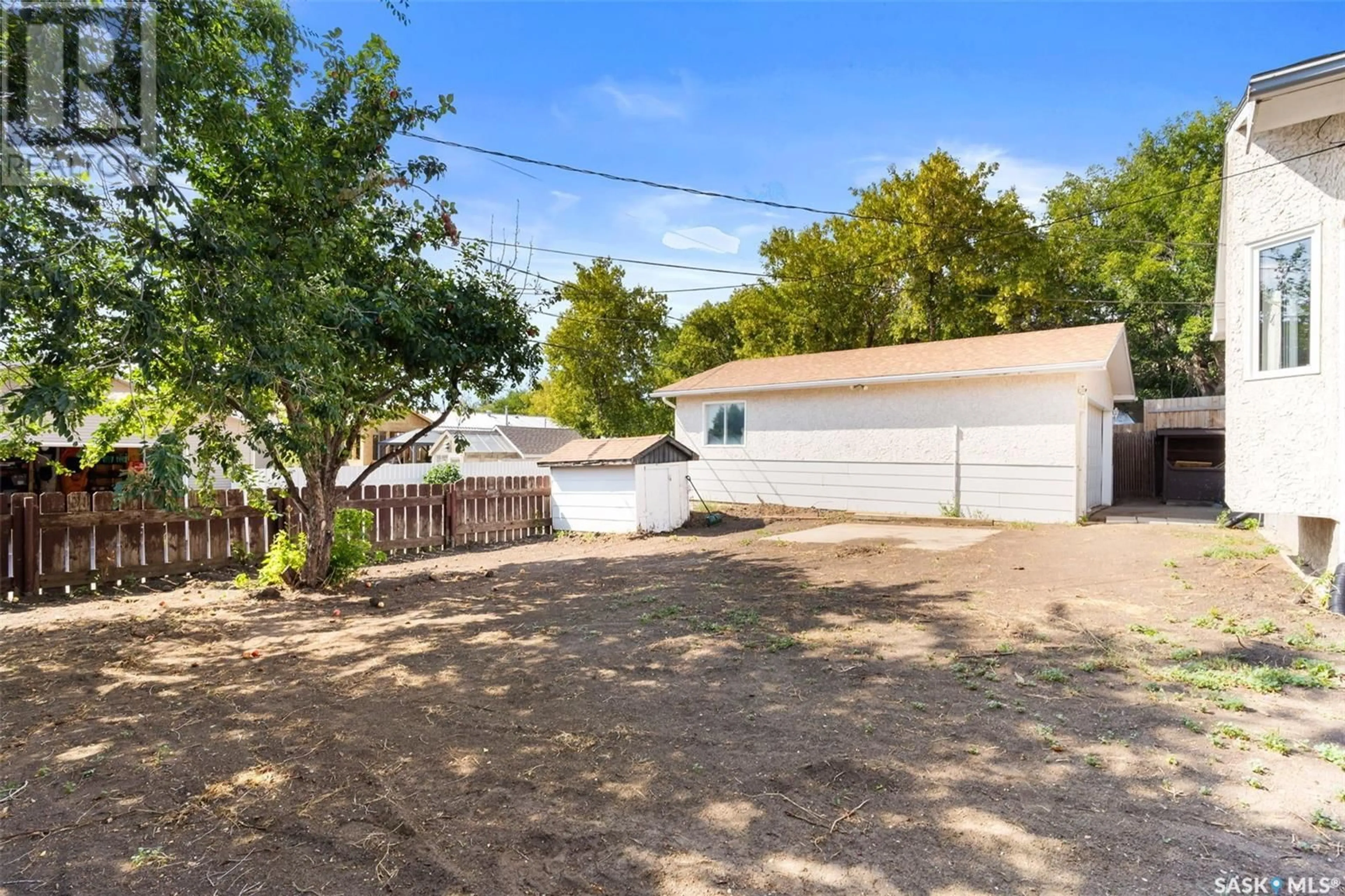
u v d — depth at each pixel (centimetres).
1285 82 589
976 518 1272
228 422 808
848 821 260
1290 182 655
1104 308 2636
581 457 1294
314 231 514
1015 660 446
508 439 2945
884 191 2495
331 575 768
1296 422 642
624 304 3086
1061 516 1190
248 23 454
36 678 451
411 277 697
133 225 379
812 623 554
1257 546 786
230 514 896
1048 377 1205
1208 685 390
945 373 1280
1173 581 636
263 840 253
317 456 712
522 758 320
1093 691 388
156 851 246
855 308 2561
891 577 736
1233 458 723
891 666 443
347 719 371
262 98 475
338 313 518
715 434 1678
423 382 769
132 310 360
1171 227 2470
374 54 578
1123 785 282
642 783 294
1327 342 612
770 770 304
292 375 443
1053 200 2970
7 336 366
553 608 638
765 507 1549
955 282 2400
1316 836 242
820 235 2697
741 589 698
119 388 795
